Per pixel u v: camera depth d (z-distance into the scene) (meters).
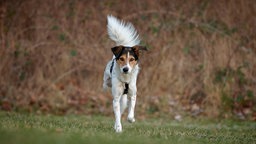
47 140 6.82
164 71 17.47
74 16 19.16
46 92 17.38
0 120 10.58
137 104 16.80
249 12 19.39
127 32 11.14
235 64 17.53
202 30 18.36
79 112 16.69
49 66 17.97
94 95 17.47
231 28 18.69
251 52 17.81
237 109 16.56
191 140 9.20
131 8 19.55
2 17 19.45
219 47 17.73
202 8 19.33
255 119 15.77
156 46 17.92
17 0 19.70
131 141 7.70
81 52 18.14
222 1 19.52
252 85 17.12
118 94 10.09
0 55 18.11
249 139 10.20
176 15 18.91
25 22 19.33
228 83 16.88
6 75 17.84
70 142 6.95
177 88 17.38
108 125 11.47
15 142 6.46
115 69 10.07
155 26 18.41
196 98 17.11
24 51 18.11
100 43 18.27
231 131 12.02
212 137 10.12
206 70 17.28
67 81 17.86
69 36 18.41
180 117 16.06
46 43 18.12
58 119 13.02
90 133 8.56
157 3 19.56
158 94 17.16
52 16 19.22
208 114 16.34
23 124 9.33
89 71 17.89
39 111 16.53
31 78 17.73
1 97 17.44
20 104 16.94
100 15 19.36
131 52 9.98
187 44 18.16
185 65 17.70
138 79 17.25
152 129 10.98
